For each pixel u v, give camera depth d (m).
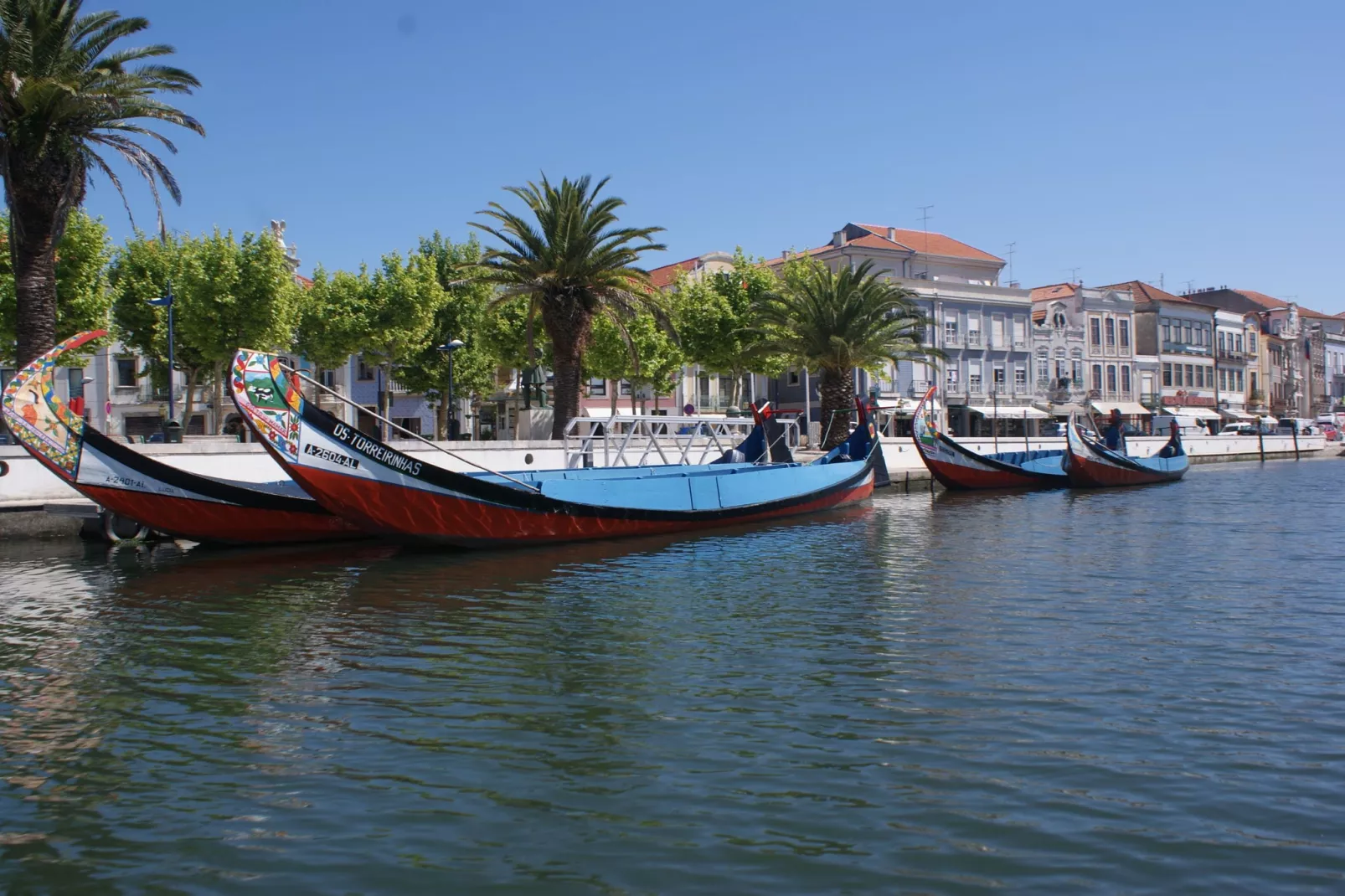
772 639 11.98
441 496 19.55
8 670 10.89
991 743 8.04
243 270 42.19
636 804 6.89
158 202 25.23
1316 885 5.64
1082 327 78.19
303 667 10.88
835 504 31.38
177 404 56.28
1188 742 8.02
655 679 10.16
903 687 9.73
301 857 6.16
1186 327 88.75
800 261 58.12
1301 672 10.19
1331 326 112.88
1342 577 16.52
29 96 22.39
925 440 39.62
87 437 19.78
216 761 7.92
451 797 7.07
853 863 5.96
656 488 23.88
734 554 20.12
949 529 25.28
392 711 9.16
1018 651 11.20
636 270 35.53
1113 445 48.78
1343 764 7.51
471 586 16.17
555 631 12.60
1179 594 14.95
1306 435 84.69
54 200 23.44
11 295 36.16
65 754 8.13
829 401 43.66
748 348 48.38
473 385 54.88
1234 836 6.29
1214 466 68.19
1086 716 8.72
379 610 14.15
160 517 20.52
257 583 16.69
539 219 35.06
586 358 49.75
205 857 6.18
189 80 25.34
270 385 17.69
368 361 50.56
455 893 5.66
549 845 6.27
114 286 46.19
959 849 6.12
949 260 71.56
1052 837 6.29
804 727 8.51
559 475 25.92
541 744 8.17
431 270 49.22
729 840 6.30
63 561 19.70
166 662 11.19
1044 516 29.16
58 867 6.09
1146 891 5.59
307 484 18.22
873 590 15.60
